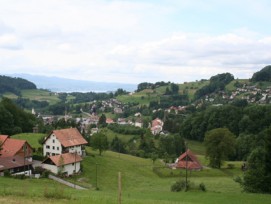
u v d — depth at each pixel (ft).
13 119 475.31
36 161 344.28
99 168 342.23
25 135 437.58
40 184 251.80
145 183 304.09
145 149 545.85
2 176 270.05
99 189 263.49
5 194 135.64
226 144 392.68
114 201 137.18
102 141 404.16
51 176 295.89
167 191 239.50
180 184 240.94
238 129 597.11
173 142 534.78
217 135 396.37
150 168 380.78
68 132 370.94
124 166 369.09
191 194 209.26
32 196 133.80
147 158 480.23
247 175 229.86
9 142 337.31
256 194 207.10
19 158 311.27
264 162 226.38
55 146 355.15
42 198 130.72
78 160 318.24
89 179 302.25
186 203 158.10
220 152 394.11
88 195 161.48
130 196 191.62
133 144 588.09
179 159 392.27
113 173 331.98
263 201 184.24
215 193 213.66
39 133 469.16
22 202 119.96
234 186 268.62
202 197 195.93
